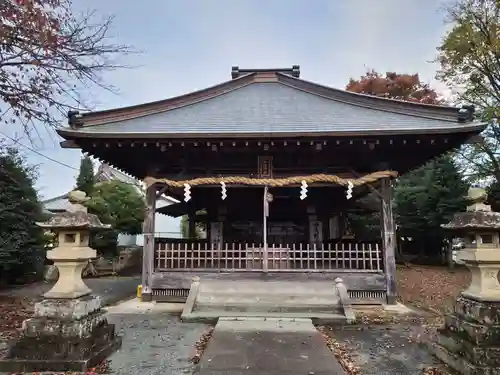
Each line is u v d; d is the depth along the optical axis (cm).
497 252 443
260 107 1113
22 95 652
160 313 782
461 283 1332
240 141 828
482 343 404
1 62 621
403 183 1906
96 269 1953
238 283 855
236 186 904
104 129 867
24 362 420
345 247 1022
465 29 1673
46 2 619
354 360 477
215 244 1141
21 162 1430
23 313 849
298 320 695
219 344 533
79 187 2339
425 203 1695
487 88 1741
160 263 945
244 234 1234
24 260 1382
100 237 1989
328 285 836
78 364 420
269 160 909
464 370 408
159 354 499
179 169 941
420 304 938
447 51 1772
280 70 1470
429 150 881
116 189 2119
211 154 919
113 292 1203
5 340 588
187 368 441
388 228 869
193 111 1077
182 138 811
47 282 1532
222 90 1270
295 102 1169
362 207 1263
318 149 845
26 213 1396
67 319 443
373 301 845
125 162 980
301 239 1242
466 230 461
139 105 1016
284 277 866
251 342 544
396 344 556
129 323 695
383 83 2389
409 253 1988
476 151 1814
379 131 784
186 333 621
